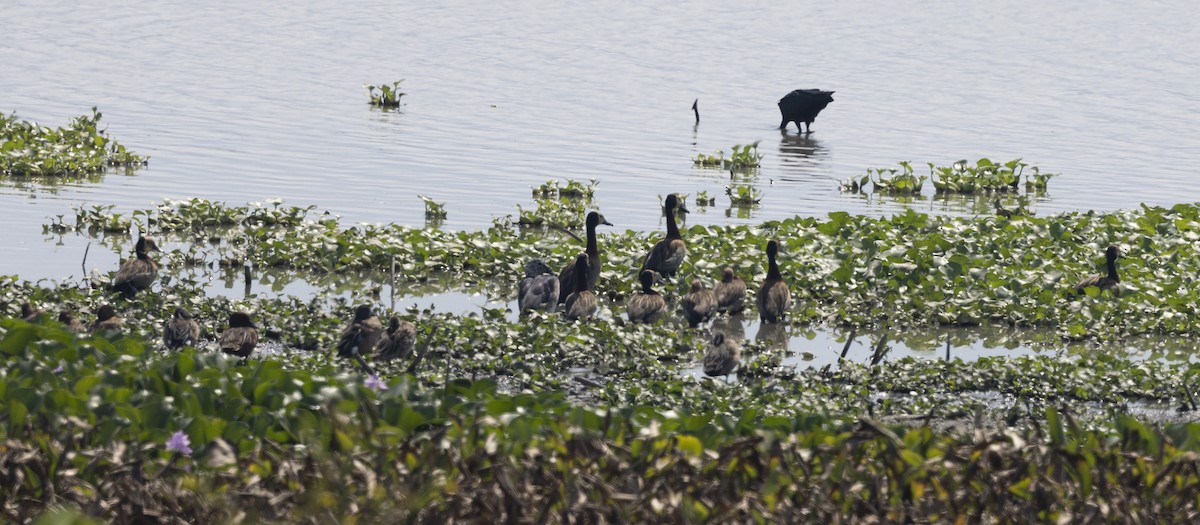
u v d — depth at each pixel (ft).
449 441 35.19
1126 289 73.46
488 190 106.42
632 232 86.69
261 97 153.89
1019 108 165.99
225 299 67.15
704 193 105.09
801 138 141.79
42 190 99.40
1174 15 291.99
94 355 48.21
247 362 50.47
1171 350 67.36
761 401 53.72
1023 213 100.07
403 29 235.61
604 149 129.29
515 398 44.24
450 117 144.87
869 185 117.29
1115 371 59.16
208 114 139.85
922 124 152.87
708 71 194.29
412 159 118.52
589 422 39.50
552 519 30.55
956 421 53.72
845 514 32.81
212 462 33.78
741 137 140.77
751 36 241.55
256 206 92.07
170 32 217.97
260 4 266.16
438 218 95.14
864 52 222.69
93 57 183.11
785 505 31.55
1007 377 58.54
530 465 32.58
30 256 79.82
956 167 117.91
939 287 75.31
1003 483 32.58
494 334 61.57
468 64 192.54
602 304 75.10
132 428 37.29
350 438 33.88
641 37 234.38
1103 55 223.92
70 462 33.83
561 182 111.14
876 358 61.11
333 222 86.89
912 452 33.73
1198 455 33.83
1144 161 131.13
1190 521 32.35
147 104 144.77
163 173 108.06
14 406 35.35
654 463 33.73
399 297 74.95
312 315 65.05
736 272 78.18
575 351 60.90
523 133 136.36
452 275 80.33
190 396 40.96
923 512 32.24
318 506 29.89
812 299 75.72
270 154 118.01
